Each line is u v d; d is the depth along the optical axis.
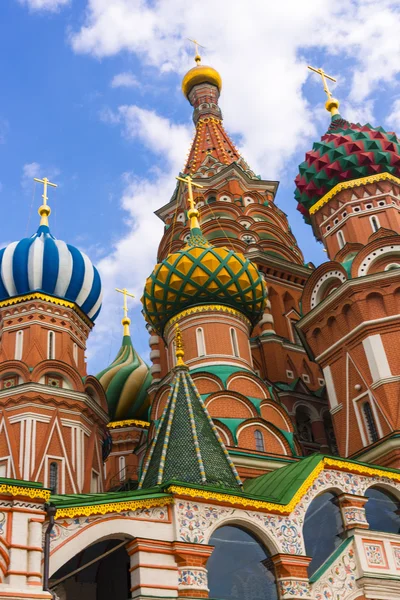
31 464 28.38
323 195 34.88
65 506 14.57
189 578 15.48
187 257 31.34
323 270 31.48
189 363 29.84
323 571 17.77
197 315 30.89
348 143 34.22
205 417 20.73
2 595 12.30
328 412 34.81
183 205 44.69
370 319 28.22
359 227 32.66
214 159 47.03
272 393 30.02
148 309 32.44
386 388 26.70
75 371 31.81
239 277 31.31
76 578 18.81
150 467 19.64
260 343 36.06
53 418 29.89
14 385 30.91
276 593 17.05
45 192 38.06
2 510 13.28
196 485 16.61
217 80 55.38
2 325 33.03
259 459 25.66
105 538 15.35
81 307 34.72
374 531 19.33
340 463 19.97
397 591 18.55
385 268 29.78
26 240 34.66
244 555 17.12
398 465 24.52
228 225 40.56
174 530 15.89
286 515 17.95
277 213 44.81
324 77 40.47
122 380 42.94
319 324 30.59
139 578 14.98
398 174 34.22
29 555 13.14
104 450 33.72
